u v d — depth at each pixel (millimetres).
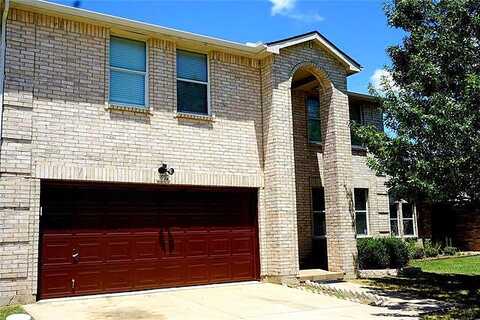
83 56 11664
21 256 10242
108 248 11555
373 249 15836
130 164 11938
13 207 10266
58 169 10906
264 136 14242
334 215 14672
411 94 11617
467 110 9789
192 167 12883
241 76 14195
